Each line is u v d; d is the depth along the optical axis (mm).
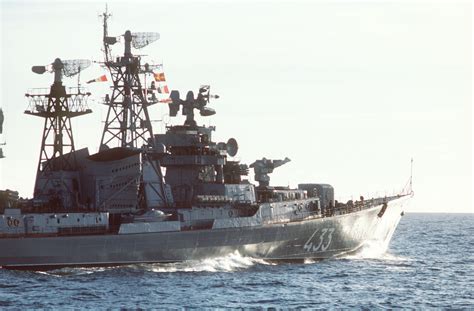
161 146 151875
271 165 167750
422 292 132250
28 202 140250
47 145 148875
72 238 133750
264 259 155000
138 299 117875
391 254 192500
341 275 147750
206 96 162750
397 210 185250
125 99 155625
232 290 127688
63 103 149500
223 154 160875
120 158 144500
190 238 143125
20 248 131375
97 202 142750
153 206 149875
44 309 110250
